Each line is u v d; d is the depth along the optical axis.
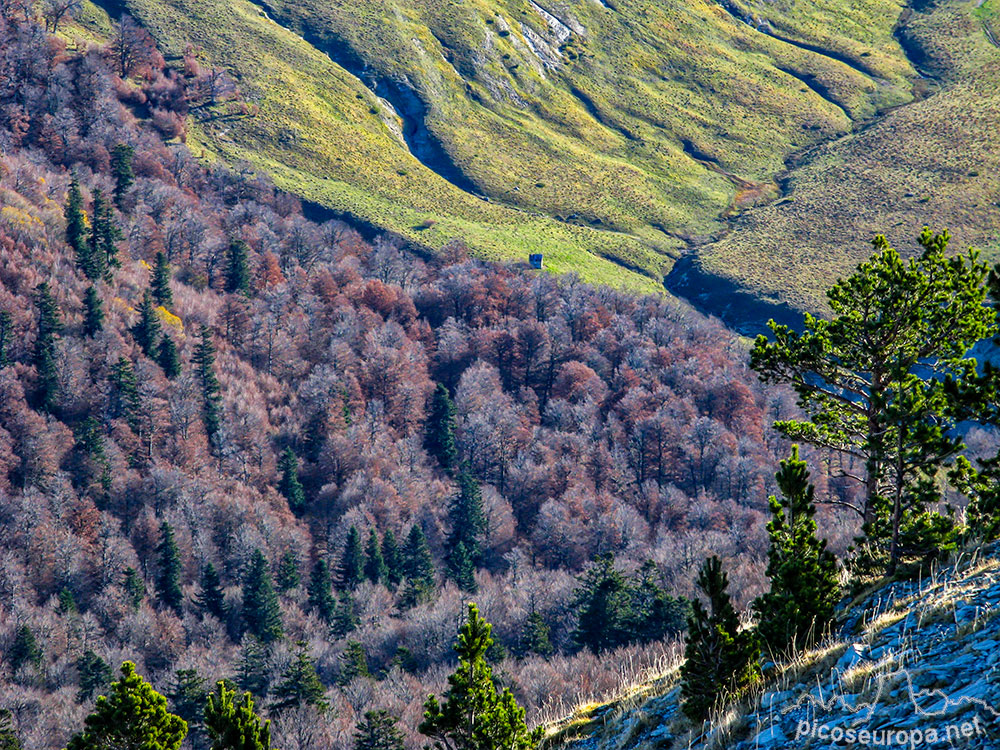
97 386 122.31
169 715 22.66
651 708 14.53
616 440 129.00
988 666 9.61
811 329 20.34
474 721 16.03
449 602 82.81
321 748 55.12
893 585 14.52
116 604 87.94
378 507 107.62
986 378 15.30
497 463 123.31
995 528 14.42
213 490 109.94
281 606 90.44
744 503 115.62
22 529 97.12
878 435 16.91
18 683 72.62
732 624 13.09
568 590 82.44
